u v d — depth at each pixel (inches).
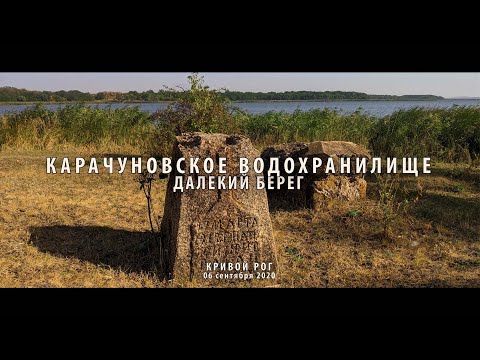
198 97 462.6
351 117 600.4
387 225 259.3
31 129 589.9
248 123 594.6
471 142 529.7
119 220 283.6
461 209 311.6
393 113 576.7
